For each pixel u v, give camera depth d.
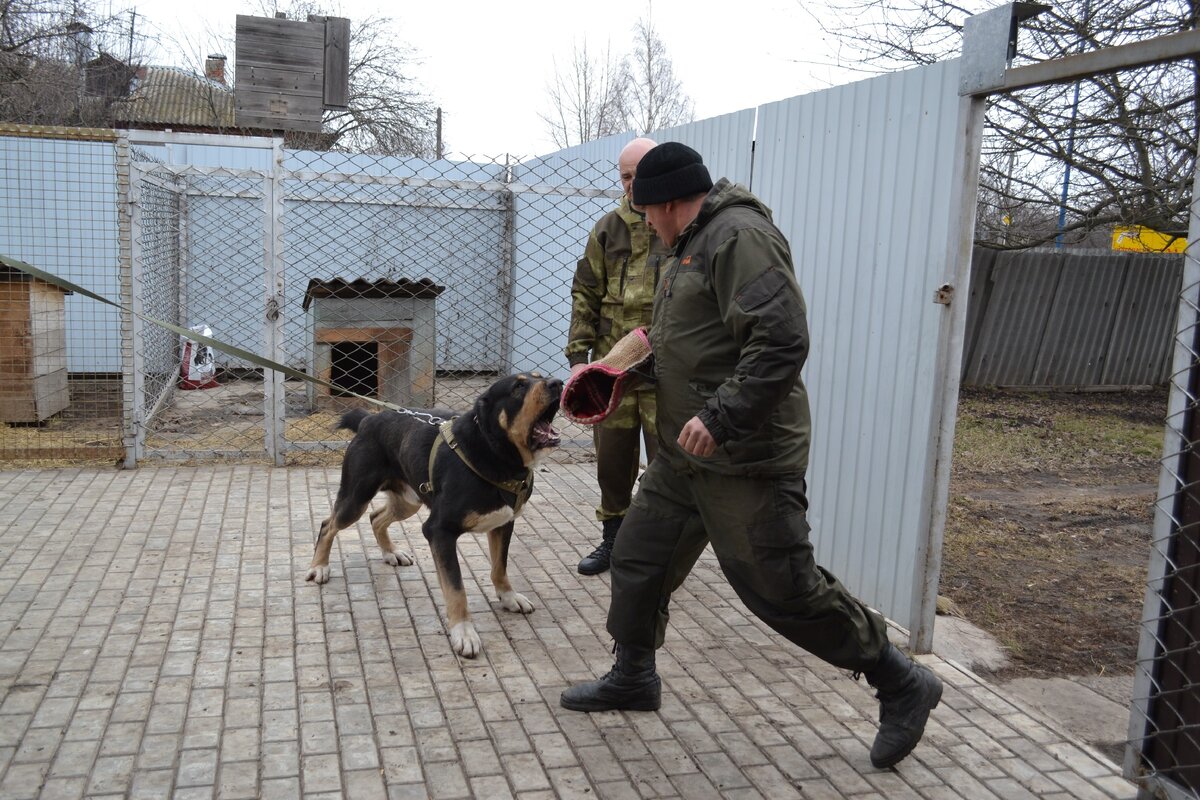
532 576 4.77
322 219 10.12
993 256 11.88
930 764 3.04
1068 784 2.93
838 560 4.61
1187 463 2.70
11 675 3.43
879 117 4.18
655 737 3.16
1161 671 2.81
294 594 4.36
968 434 9.40
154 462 6.76
